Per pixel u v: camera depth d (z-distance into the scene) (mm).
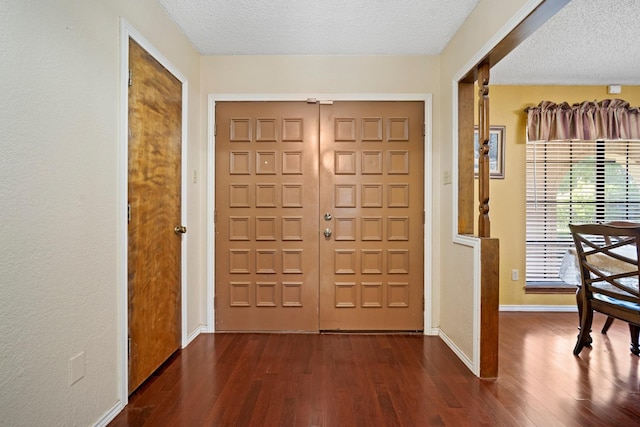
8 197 1153
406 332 2963
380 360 2389
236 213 2977
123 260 1790
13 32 1165
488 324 2131
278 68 2949
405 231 2961
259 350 2559
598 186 3686
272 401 1851
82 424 1499
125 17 1819
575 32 2559
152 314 2137
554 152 3684
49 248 1318
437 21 2420
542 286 3646
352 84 2943
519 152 3654
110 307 1703
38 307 1270
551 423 1663
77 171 1469
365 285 2965
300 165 2969
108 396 1681
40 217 1278
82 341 1502
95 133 1585
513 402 1849
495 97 3654
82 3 1489
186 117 2625
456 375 2164
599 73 3354
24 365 1213
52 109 1330
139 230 1981
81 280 1496
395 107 2963
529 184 3703
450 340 2641
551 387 2012
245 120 2973
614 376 2152
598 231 2266
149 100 2084
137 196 1958
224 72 2949
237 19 2383
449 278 2682
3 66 1132
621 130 3520
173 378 2107
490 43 2051
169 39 2352
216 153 2971
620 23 2430
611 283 2232
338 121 2965
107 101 1670
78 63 1469
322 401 1853
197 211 2871
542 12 1644
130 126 1881
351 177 2973
